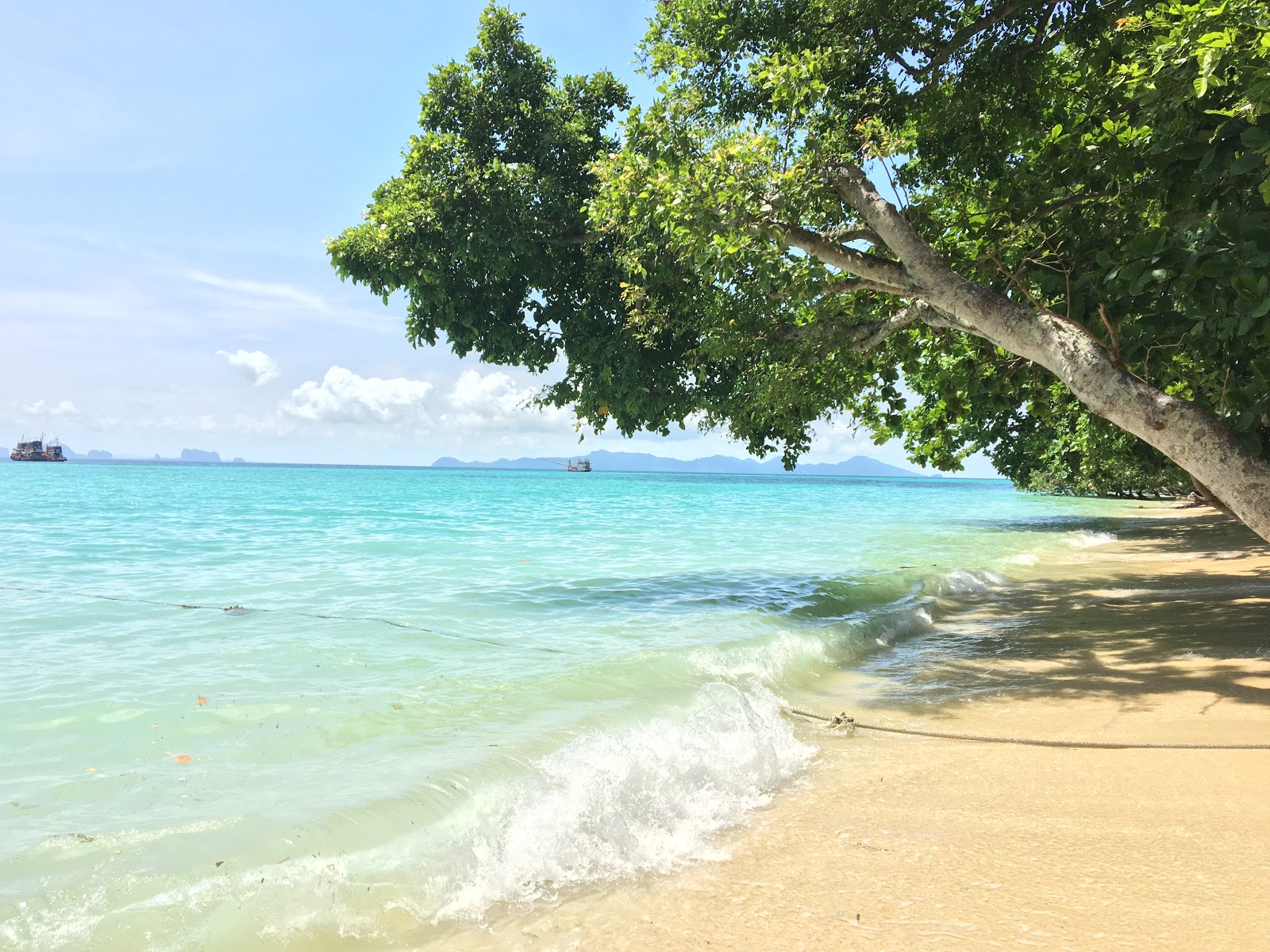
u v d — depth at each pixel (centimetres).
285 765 470
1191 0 735
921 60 1060
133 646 782
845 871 364
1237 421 646
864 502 5969
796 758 536
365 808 405
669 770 468
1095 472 2647
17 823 379
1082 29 948
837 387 1147
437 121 1352
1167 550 2252
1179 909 314
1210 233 701
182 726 540
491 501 4369
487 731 542
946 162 1101
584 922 322
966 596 1397
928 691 730
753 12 1071
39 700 590
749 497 6031
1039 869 357
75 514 2647
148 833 370
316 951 293
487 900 339
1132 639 928
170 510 2939
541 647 838
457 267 1284
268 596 1102
